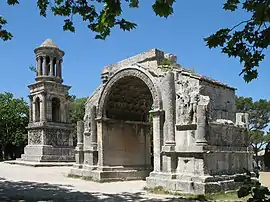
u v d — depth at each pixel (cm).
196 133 2195
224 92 2452
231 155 2338
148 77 2534
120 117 3156
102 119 2972
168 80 2398
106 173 2867
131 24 919
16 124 6700
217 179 2147
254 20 727
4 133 6612
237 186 2239
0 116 6500
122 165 3075
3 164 4572
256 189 565
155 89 2459
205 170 2125
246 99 6606
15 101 6738
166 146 2331
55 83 5022
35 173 3491
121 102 3120
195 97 2241
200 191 2047
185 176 2198
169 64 2550
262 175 3291
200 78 2266
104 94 2981
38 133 4831
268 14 686
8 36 1609
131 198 2000
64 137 4988
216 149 2217
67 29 1301
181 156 2270
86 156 3127
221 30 801
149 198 2003
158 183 2305
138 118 3319
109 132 3031
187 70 2514
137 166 3178
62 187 2489
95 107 3095
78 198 1980
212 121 2248
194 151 2164
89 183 2758
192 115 2255
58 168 4050
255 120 6619
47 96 4912
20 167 4138
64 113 5084
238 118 2517
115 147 3053
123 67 2772
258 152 6038
